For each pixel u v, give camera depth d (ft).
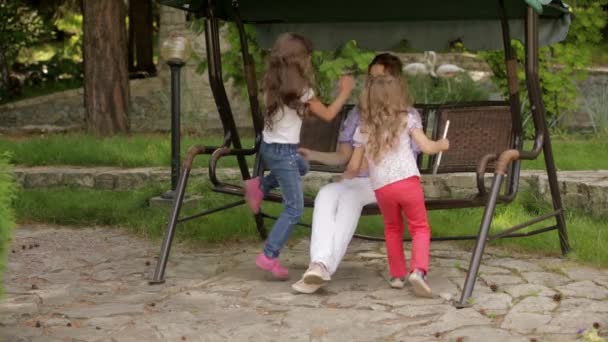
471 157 20.20
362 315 15.66
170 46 27.02
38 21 62.90
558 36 20.76
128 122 42.65
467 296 16.19
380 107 16.67
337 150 19.34
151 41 64.64
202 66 37.55
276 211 25.25
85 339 14.48
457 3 20.74
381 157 16.71
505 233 18.08
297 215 18.02
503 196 18.30
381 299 16.81
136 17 63.77
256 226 23.41
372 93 16.76
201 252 21.76
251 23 22.91
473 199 17.88
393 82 16.79
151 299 17.04
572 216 24.34
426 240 16.81
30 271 19.72
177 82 27.27
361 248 21.99
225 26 38.96
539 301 16.31
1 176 13.99
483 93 45.34
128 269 19.76
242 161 21.53
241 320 15.52
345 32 22.68
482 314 15.64
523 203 25.85
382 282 18.29
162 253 18.60
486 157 17.65
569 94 39.63
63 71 66.13
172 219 18.90
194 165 31.78
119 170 31.50
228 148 20.10
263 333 14.70
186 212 25.90
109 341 14.38
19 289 17.99
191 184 28.43
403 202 16.74
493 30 21.47
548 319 15.19
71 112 51.62
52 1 71.97
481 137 20.29
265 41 23.27
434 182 27.22
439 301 16.55
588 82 47.03
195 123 45.78
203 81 46.96
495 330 14.60
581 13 38.68
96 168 32.32
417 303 16.40
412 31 22.18
